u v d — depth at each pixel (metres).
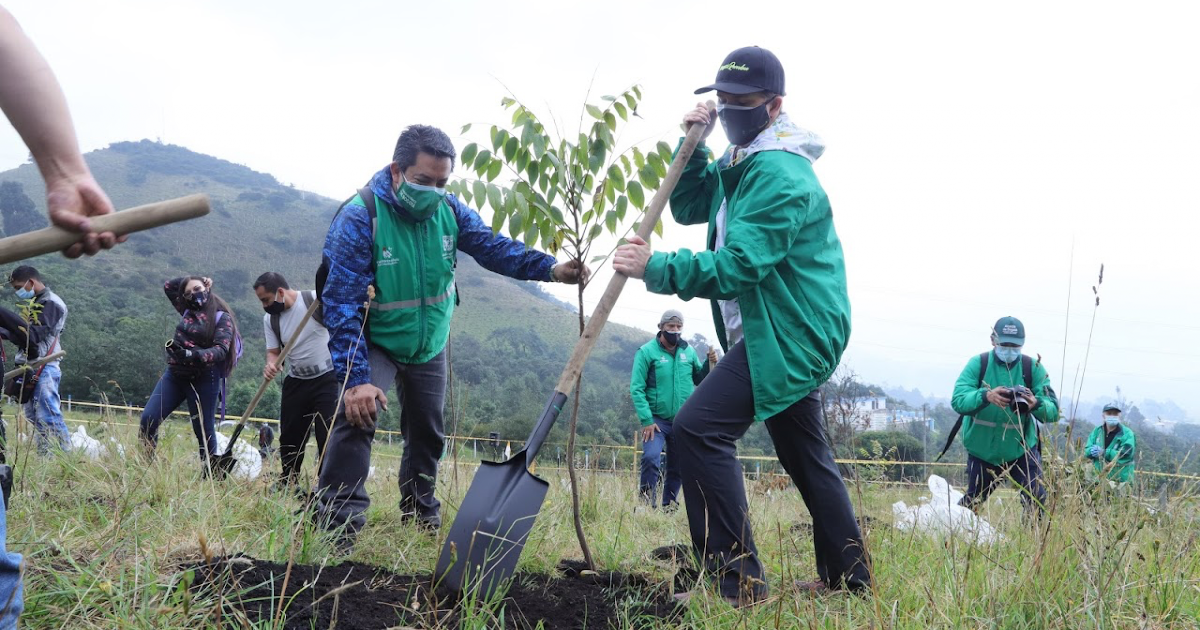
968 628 2.63
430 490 4.14
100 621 2.31
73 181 1.59
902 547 3.84
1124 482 3.31
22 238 1.51
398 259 3.68
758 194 3.08
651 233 3.13
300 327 3.84
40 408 5.94
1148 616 2.54
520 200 3.24
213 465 4.65
